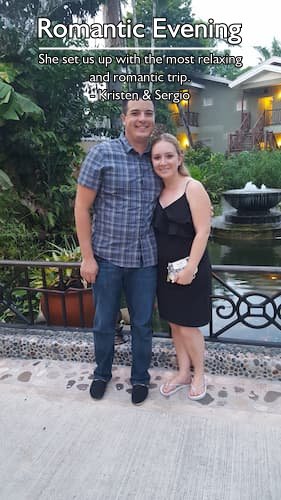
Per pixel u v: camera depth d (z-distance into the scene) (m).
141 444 1.58
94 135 5.85
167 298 1.79
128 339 2.27
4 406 1.86
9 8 5.38
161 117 14.03
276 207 8.75
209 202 1.68
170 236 1.72
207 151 13.53
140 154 1.71
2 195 4.43
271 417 1.71
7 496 1.35
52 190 4.91
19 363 2.25
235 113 16.89
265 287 3.96
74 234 5.05
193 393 1.85
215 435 1.62
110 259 1.75
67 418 1.76
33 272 3.44
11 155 4.75
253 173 10.46
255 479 1.39
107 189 1.69
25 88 4.60
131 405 1.84
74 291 2.48
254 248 6.34
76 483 1.40
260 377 2.00
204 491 1.35
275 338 2.90
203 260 1.74
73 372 2.13
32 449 1.58
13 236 4.12
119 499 1.33
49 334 2.38
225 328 2.17
